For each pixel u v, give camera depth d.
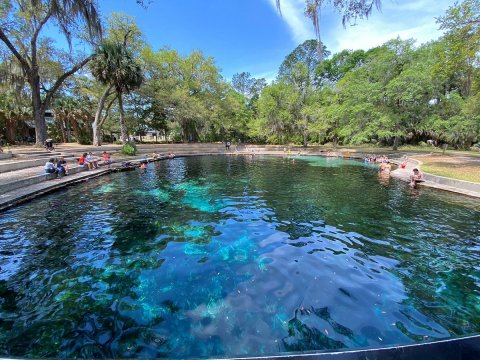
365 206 7.98
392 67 24.30
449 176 10.97
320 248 5.01
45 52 20.59
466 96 22.61
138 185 11.40
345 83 31.16
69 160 15.88
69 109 30.17
